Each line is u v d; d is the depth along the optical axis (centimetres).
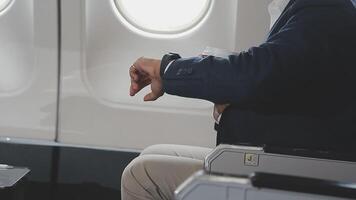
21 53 314
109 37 303
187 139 314
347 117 156
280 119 159
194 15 296
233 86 146
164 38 299
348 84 152
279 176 109
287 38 148
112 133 316
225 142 165
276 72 145
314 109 156
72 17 301
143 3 297
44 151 325
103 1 299
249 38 288
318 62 147
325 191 105
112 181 325
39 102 318
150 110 313
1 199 254
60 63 311
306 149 158
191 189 110
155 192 197
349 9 153
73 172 327
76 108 315
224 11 290
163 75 154
